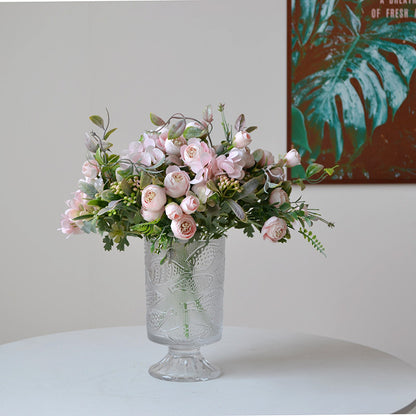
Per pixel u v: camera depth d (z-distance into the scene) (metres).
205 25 2.68
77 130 2.72
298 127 2.63
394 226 2.66
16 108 2.73
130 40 2.70
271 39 2.65
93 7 2.71
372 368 1.55
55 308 2.76
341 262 2.68
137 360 1.63
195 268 1.43
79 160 2.73
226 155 1.44
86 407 1.28
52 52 2.72
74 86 2.72
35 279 2.75
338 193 2.65
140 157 1.40
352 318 2.69
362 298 2.68
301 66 2.62
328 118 2.62
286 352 1.70
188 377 1.46
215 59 2.68
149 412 1.24
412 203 2.65
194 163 1.36
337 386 1.41
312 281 2.69
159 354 1.69
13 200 2.74
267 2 2.65
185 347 1.45
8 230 2.75
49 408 1.27
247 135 1.41
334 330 2.69
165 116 2.70
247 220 1.42
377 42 2.60
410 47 2.59
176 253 1.43
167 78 2.69
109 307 2.75
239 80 2.67
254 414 1.23
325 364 1.58
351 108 2.61
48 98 2.72
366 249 2.67
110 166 1.44
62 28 2.71
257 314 2.71
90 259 2.75
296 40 2.62
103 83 2.71
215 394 1.36
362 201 2.66
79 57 2.71
